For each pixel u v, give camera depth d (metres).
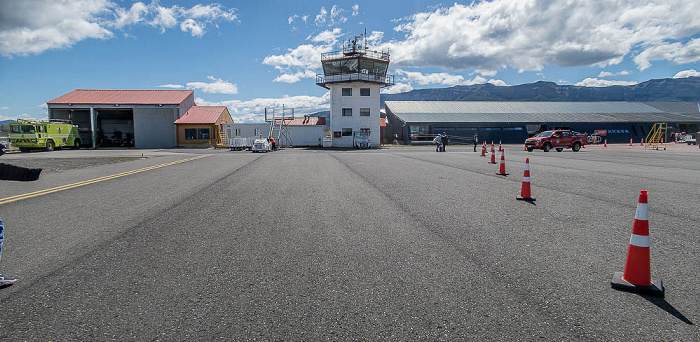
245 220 5.82
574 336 2.43
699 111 80.00
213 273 3.59
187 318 2.71
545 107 75.25
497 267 3.68
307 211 6.48
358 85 53.66
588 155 24.20
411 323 2.61
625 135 66.50
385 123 76.81
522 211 6.34
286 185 9.92
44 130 37.06
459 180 10.72
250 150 40.47
